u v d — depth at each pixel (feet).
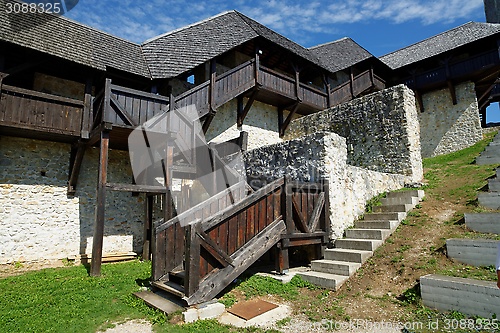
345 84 44.21
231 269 13.37
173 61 28.99
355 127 29.50
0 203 23.93
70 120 23.95
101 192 21.27
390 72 50.85
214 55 28.86
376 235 16.76
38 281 18.25
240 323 10.85
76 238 26.76
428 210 18.49
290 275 15.40
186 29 34.19
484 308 10.02
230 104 36.37
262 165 24.54
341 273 14.73
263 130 39.14
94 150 28.71
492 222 14.47
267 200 15.64
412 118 26.66
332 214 18.19
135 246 29.81
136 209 30.45
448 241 13.60
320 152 19.76
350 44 52.06
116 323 11.30
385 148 26.81
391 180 23.71
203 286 12.28
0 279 19.24
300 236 16.30
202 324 10.73
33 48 22.26
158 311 12.05
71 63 24.17
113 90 22.16
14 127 21.50
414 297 11.75
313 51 45.78
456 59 46.06
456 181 22.89
